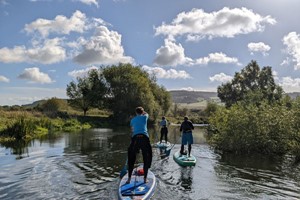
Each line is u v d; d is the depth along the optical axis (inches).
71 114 2113.7
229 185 405.1
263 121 718.5
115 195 350.6
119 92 2119.8
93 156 631.2
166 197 345.4
